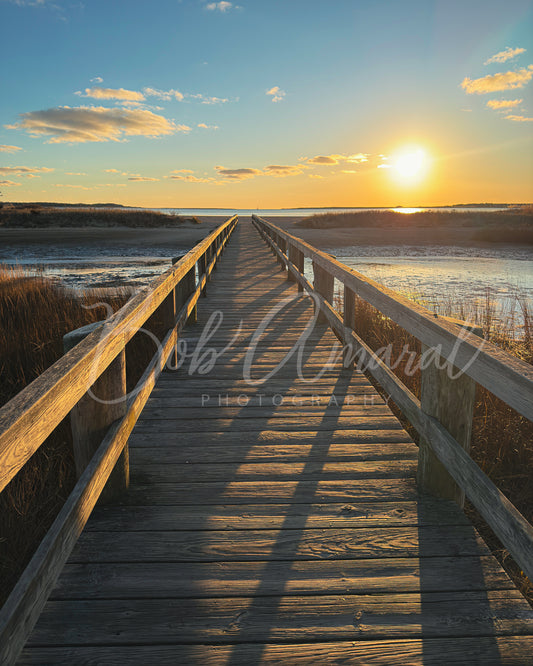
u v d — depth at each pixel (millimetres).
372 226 45875
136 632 1754
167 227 48344
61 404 1527
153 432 3404
